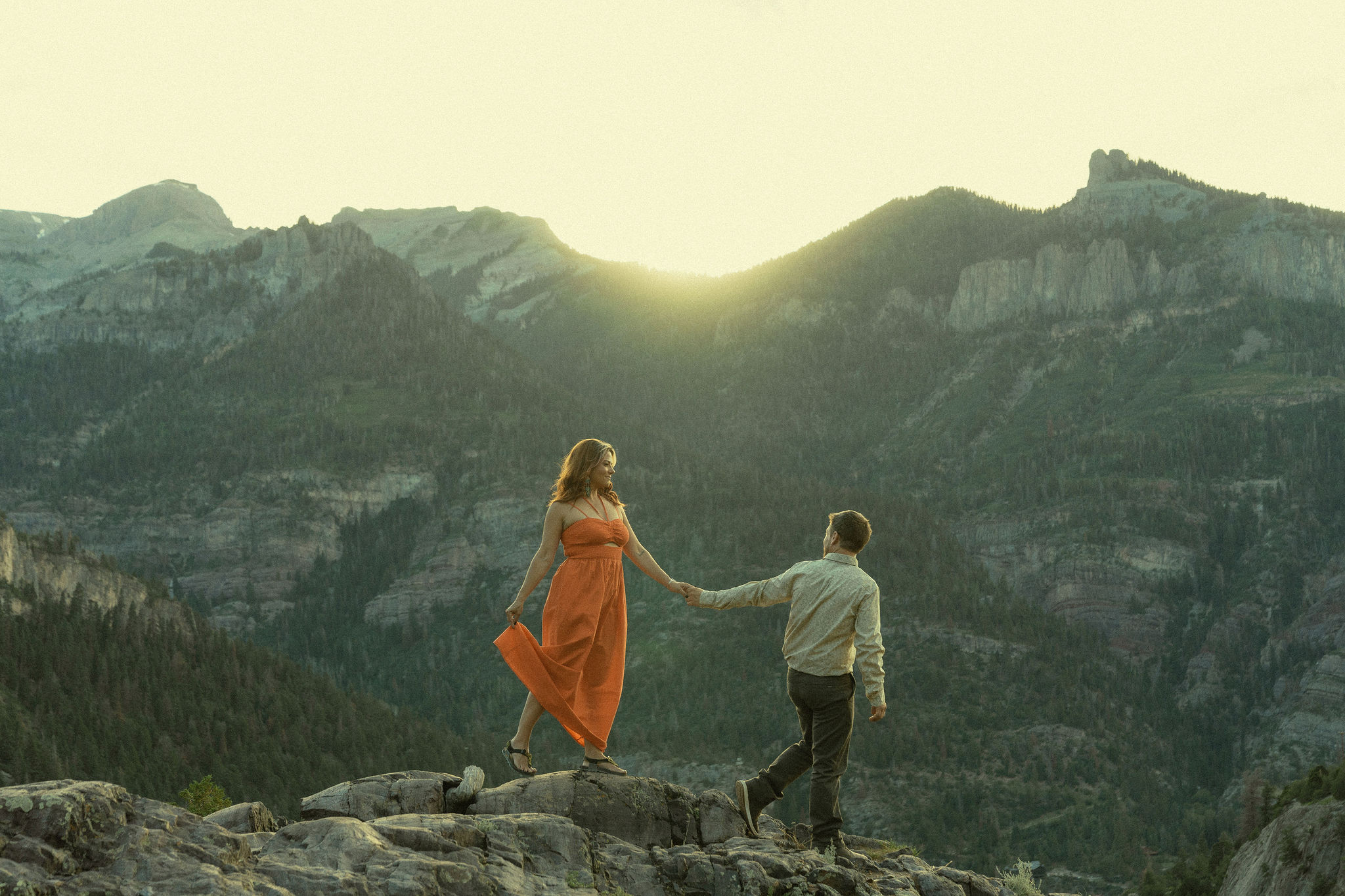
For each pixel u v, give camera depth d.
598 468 8.91
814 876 8.02
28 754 123.44
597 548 8.82
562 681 8.59
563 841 7.74
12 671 146.62
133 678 162.00
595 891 7.37
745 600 9.08
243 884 5.95
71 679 154.88
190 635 190.50
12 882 5.22
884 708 8.51
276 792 148.25
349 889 6.21
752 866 7.85
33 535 197.88
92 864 5.77
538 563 8.77
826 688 8.73
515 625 8.64
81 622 170.75
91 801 6.01
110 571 198.38
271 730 168.12
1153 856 181.00
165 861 5.90
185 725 157.38
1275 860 57.66
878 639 8.54
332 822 6.98
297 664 198.62
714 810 8.80
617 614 8.93
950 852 185.88
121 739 142.62
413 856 6.74
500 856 7.30
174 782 139.62
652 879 7.80
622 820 8.43
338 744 169.88
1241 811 187.25
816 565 8.91
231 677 176.38
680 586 9.25
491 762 179.62
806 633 8.79
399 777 8.64
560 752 193.00
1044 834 189.75
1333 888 49.78
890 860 9.75
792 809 140.88
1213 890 82.06
